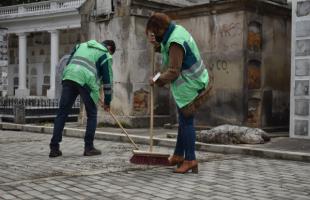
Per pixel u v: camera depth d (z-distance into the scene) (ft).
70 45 115.75
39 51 123.85
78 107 51.34
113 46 24.18
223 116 32.60
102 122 37.93
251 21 32.07
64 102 22.53
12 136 32.40
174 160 19.39
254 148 24.17
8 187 15.15
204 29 33.88
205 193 14.88
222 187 15.84
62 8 107.34
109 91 23.41
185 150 18.44
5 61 48.67
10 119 45.85
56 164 20.02
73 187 15.37
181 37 17.99
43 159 21.48
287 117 34.86
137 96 37.01
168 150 25.59
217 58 33.04
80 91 22.59
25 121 43.73
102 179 16.78
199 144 25.86
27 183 15.83
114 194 14.48
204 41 33.86
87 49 23.26
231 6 32.04
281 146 25.40
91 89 22.77
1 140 29.58
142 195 14.42
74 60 23.12
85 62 22.89
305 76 29.35
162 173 18.19
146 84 37.65
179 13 35.40
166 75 17.99
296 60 29.78
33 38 125.08
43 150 24.72
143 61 37.42
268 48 33.35
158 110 38.17
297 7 29.63
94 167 19.29
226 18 32.55
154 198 14.05
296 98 29.78
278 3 35.24
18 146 26.43
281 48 34.40
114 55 37.73
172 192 14.92
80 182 16.17
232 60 32.17
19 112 42.73
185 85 18.08
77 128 34.32
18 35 120.06
